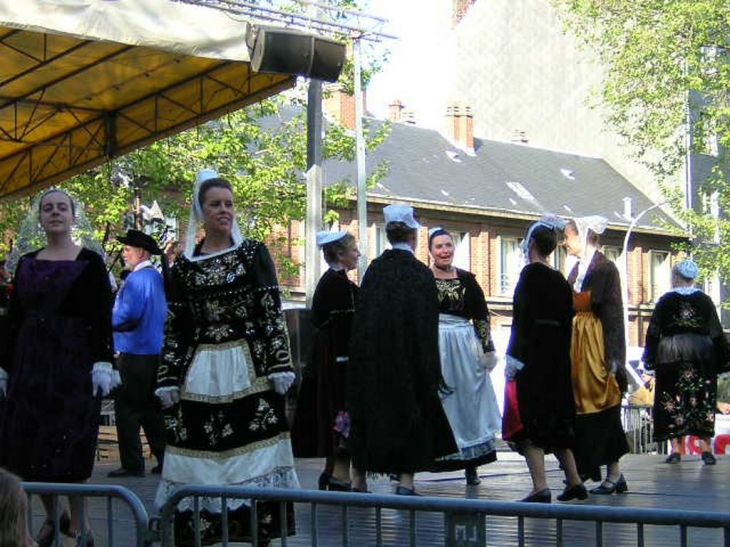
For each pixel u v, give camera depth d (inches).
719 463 484.1
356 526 273.4
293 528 251.9
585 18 1274.6
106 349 265.6
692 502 344.2
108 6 487.8
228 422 248.1
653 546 245.9
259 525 244.4
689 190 1892.2
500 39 2209.6
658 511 169.6
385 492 367.9
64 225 269.4
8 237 918.4
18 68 615.5
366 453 318.0
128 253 433.1
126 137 695.7
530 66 2181.3
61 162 727.7
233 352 249.4
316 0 600.7
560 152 2103.8
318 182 626.2
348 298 358.9
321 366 360.2
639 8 1235.2
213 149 1003.9
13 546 146.8
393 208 322.7
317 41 527.8
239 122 1026.7
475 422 386.3
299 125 1087.6
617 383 355.9
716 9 1194.0
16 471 259.3
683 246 1359.5
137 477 429.1
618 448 358.6
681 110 1251.8
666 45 1211.9
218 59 566.3
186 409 249.3
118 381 268.1
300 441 365.1
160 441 438.0
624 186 2089.1
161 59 609.9
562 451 334.3
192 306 251.4
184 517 243.3
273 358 249.1
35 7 470.0
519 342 323.9
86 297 265.1
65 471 258.1
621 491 366.0
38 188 751.1
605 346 352.5
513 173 1979.6
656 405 482.3
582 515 174.1
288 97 1056.8
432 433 318.3
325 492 198.4
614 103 1279.5
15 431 259.9
